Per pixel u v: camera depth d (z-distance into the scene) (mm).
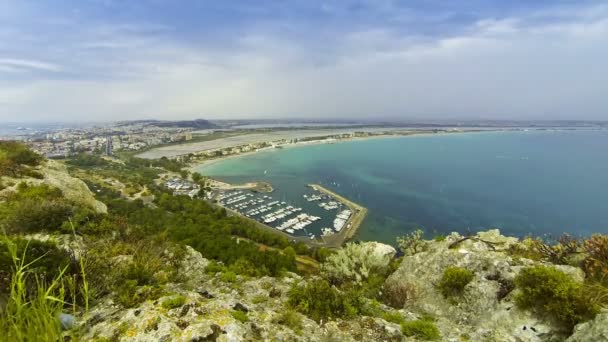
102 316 7633
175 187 133250
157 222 57688
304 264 52281
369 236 84938
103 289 9242
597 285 9594
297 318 8359
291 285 11977
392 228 91125
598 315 7613
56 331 3859
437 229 89812
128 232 20109
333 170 186000
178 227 51469
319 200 121438
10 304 3803
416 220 97625
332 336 7930
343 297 9734
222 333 6512
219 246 36406
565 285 9023
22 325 3695
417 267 13992
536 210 101188
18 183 24578
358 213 104000
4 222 16703
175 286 11570
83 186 31234
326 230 86688
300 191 136125
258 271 16250
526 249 15656
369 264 17656
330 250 65375
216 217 81188
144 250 16375
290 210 106938
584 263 12164
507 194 123125
